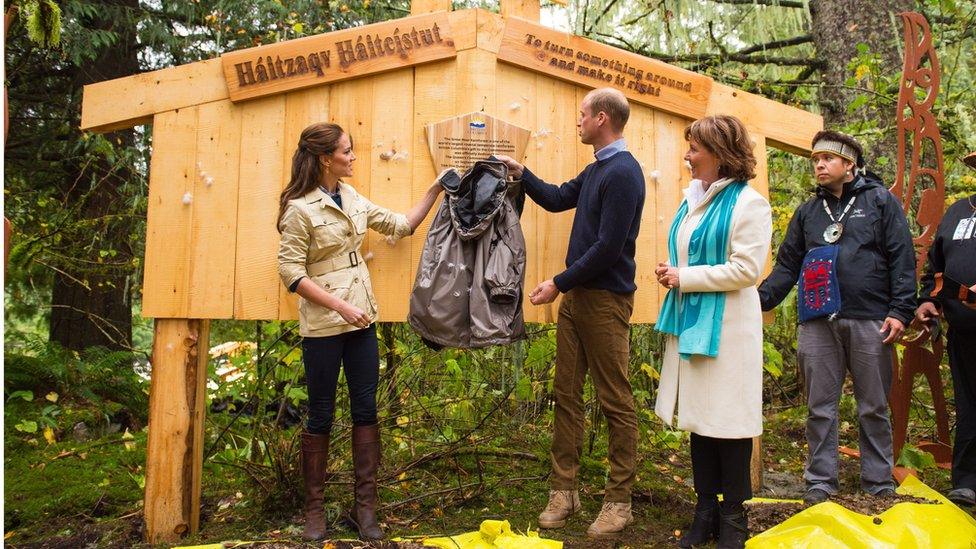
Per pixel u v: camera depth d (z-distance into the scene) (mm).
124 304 6191
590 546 2533
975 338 2979
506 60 3092
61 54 5180
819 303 2932
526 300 3061
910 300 2771
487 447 3727
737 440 2350
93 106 2809
